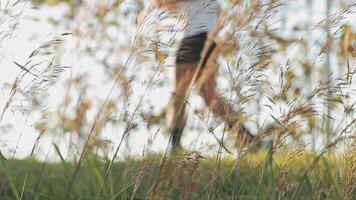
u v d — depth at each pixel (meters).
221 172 7.99
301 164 8.60
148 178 8.69
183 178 7.31
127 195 8.80
